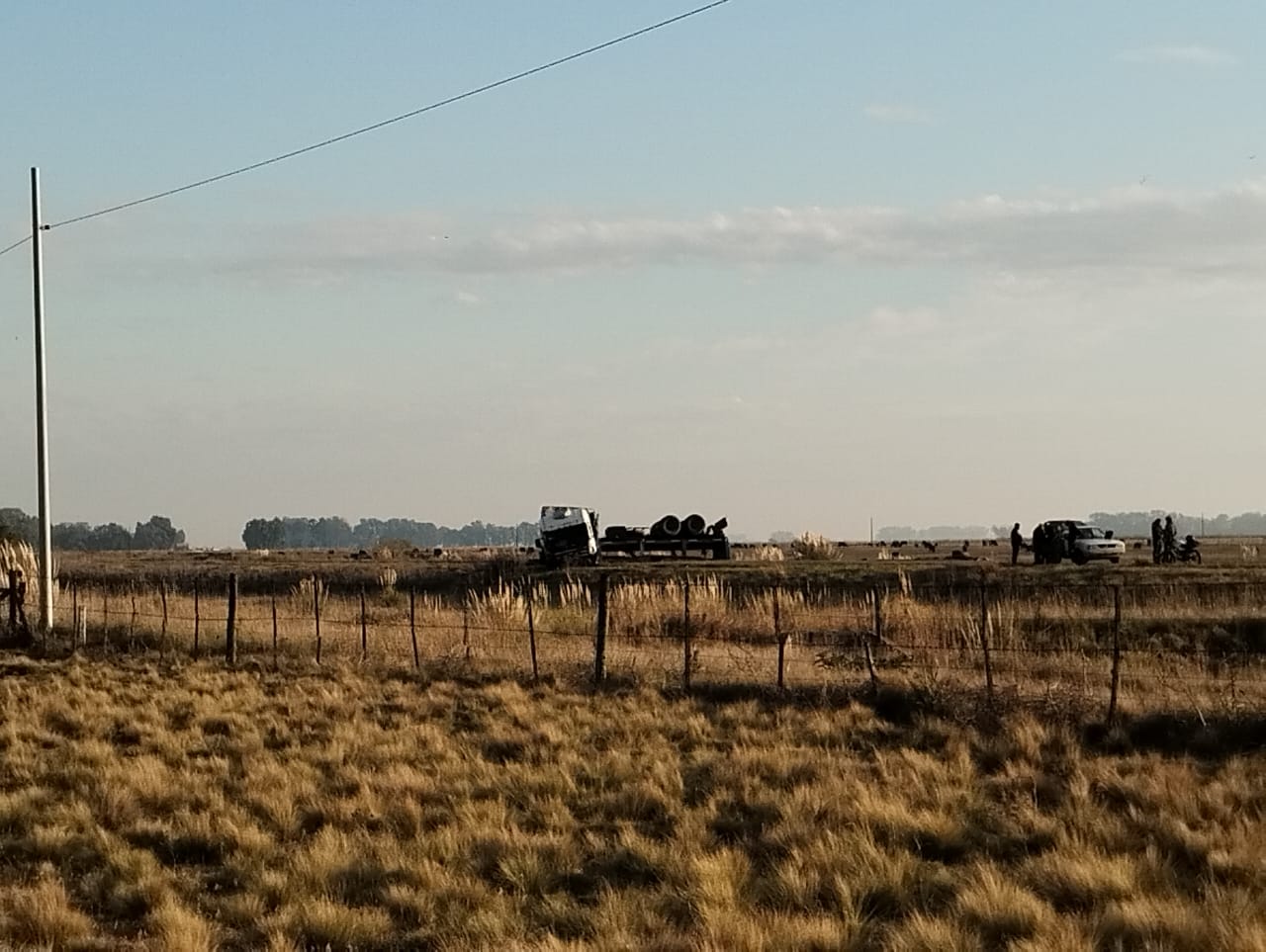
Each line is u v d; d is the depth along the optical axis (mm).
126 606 44969
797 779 18000
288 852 15125
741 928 11422
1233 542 109062
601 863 14508
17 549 45250
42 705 25078
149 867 14195
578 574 57594
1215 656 28375
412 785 17922
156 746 21438
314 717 23938
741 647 30562
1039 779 17438
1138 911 11586
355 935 12125
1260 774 17281
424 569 69688
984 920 11844
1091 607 35812
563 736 21188
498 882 13922
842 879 13086
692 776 18516
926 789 17062
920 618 32219
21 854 15227
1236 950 10523
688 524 68312
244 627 37906
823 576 52906
